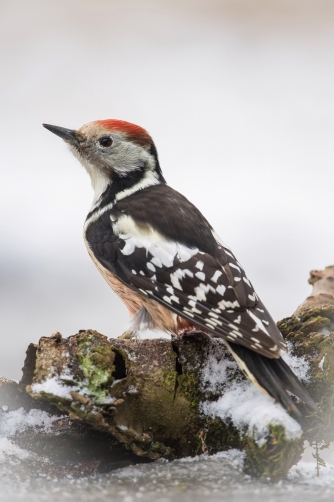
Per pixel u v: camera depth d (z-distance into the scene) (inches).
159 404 281.4
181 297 333.7
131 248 364.8
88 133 422.9
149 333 365.1
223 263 337.1
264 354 277.9
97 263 383.9
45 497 247.9
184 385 285.1
